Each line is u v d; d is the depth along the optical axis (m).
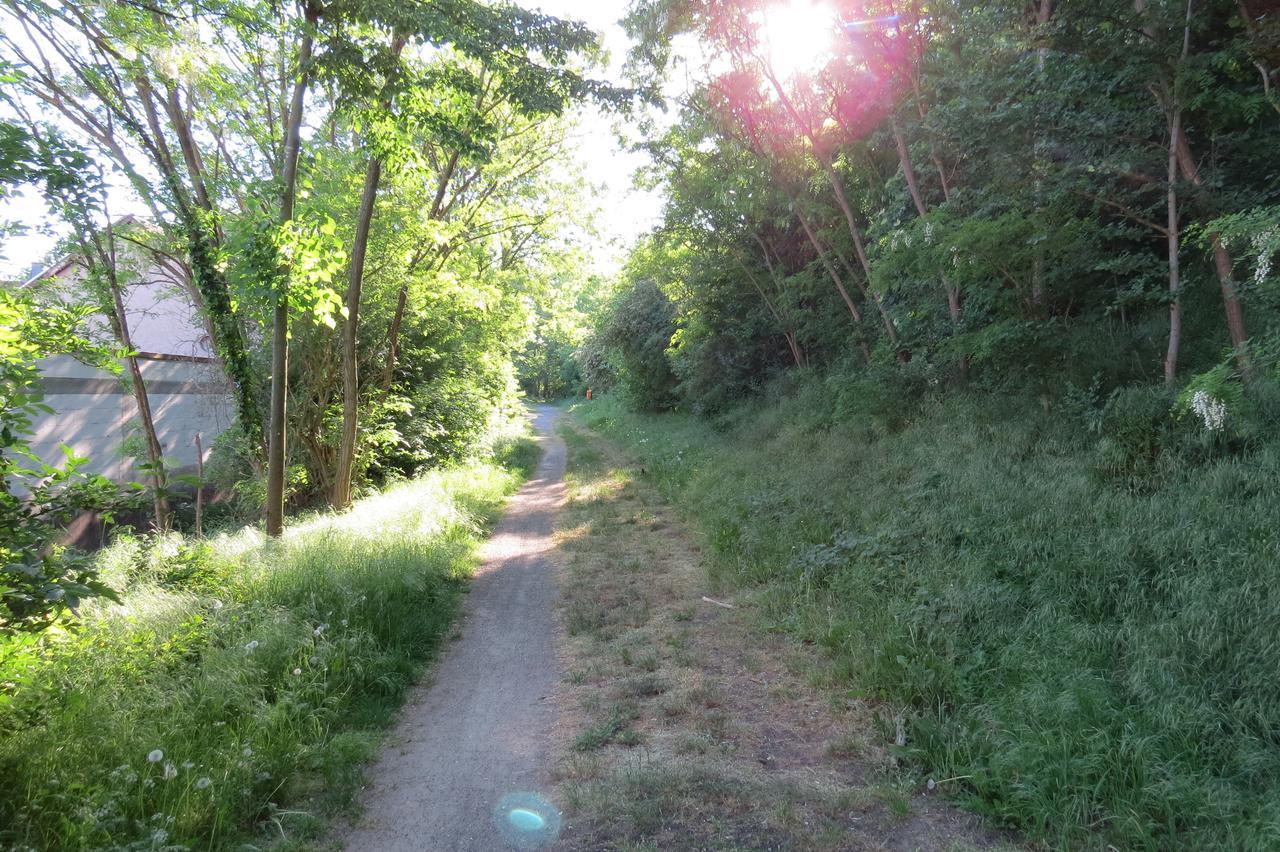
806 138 13.91
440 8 8.25
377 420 14.45
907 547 6.30
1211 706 3.45
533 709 4.75
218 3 7.48
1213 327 7.97
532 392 72.12
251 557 7.01
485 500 12.86
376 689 5.04
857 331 13.86
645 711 4.60
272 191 8.56
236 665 4.54
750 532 8.19
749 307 20.28
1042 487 6.49
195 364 14.05
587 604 6.95
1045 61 7.43
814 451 11.35
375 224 12.11
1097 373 8.01
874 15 10.36
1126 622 4.24
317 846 3.25
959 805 3.31
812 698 4.59
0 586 2.88
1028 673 4.10
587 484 15.15
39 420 11.27
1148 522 5.30
